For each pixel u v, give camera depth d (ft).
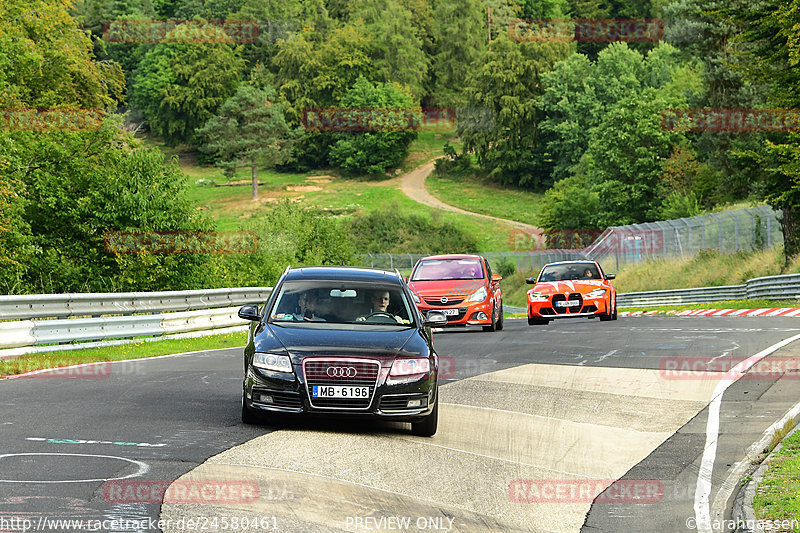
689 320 197.16
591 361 119.96
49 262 283.79
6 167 278.46
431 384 72.18
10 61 339.98
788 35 252.62
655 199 583.17
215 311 188.03
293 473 57.16
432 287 177.37
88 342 147.23
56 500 47.85
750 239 356.18
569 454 67.62
